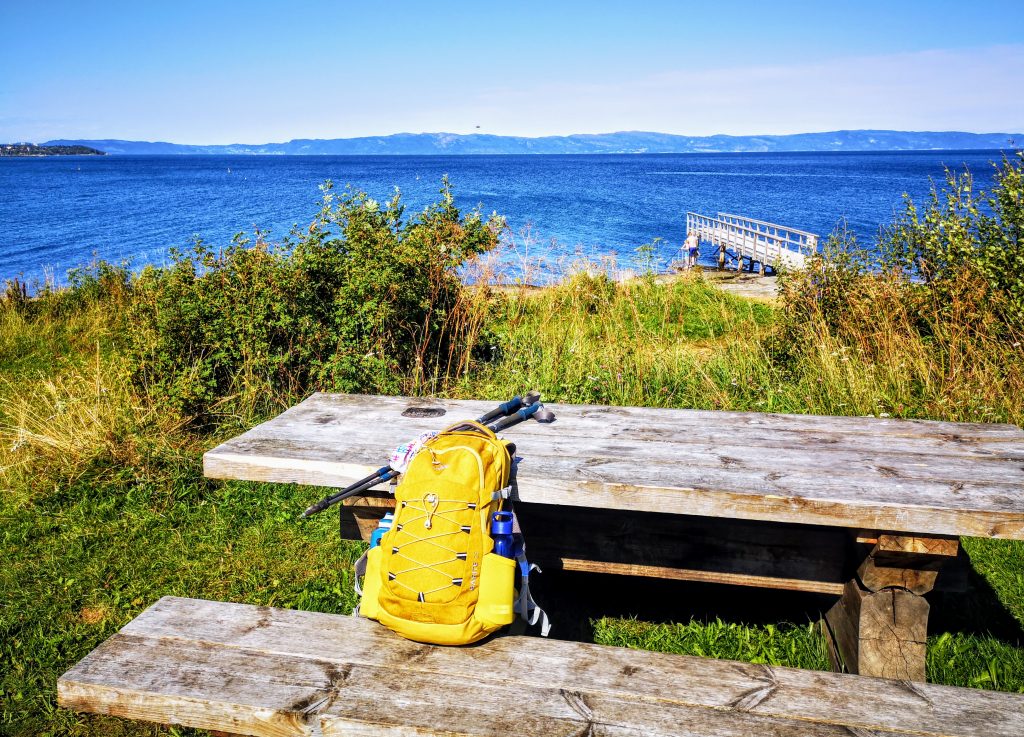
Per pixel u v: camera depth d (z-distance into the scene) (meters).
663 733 2.01
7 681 3.43
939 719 2.08
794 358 7.41
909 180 115.62
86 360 9.38
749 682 2.24
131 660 2.36
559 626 3.74
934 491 2.66
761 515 2.65
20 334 10.73
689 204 62.97
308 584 4.14
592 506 2.79
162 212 56.47
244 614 2.62
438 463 2.50
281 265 6.89
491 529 2.48
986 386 5.96
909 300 7.39
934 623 3.66
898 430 3.38
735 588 4.06
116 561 4.47
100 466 5.66
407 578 2.32
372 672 2.28
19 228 46.31
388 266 6.57
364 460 3.02
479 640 2.43
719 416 3.61
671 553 3.27
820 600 3.69
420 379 6.70
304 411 3.74
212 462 3.12
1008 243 7.27
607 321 9.09
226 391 6.55
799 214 52.78
